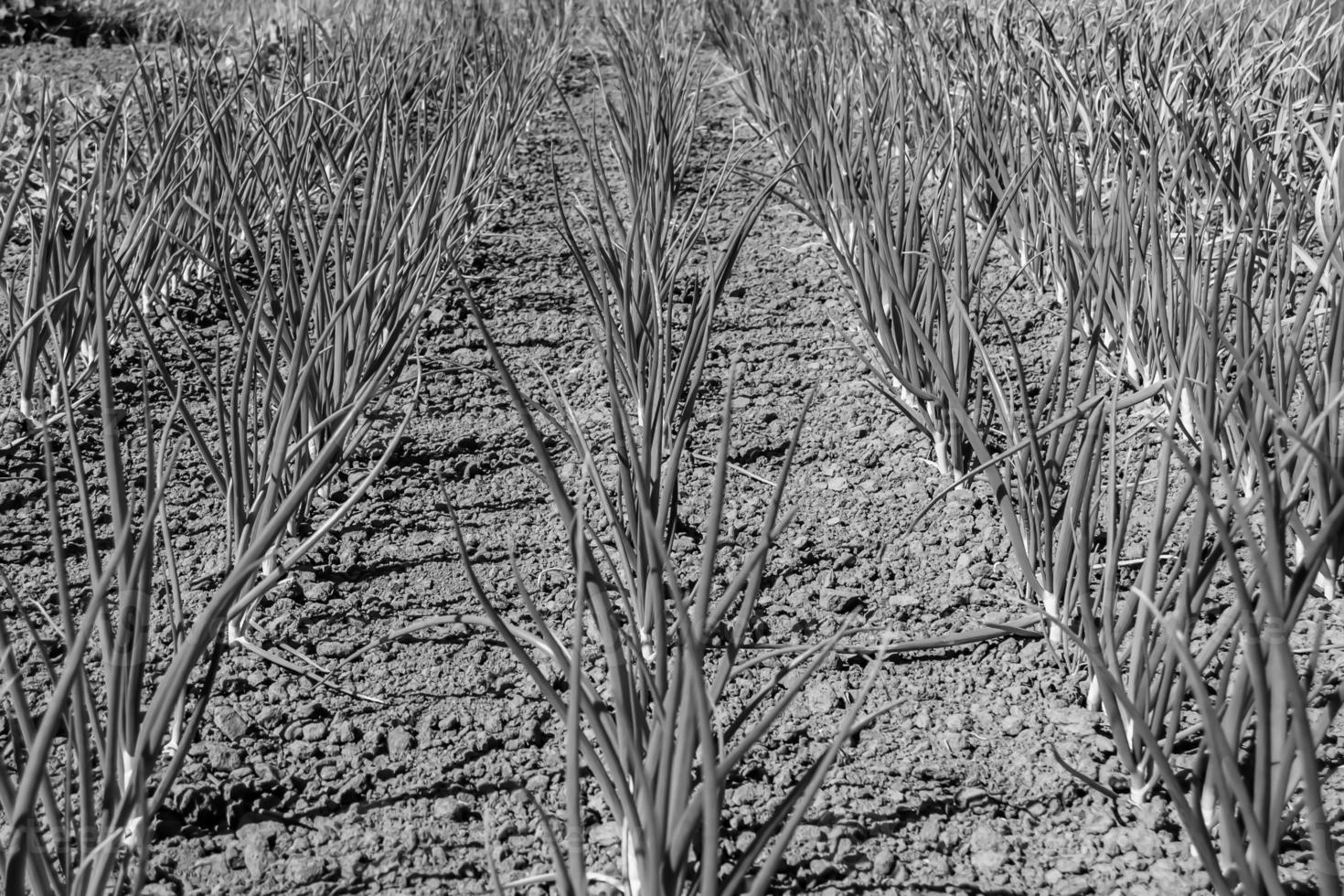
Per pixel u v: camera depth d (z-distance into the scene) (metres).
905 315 2.31
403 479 2.51
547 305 3.52
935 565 2.20
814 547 2.28
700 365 2.11
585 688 1.33
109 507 2.30
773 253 3.97
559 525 2.33
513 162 5.07
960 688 1.87
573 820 1.24
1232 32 3.97
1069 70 4.03
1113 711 1.55
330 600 2.07
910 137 4.00
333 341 2.34
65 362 2.54
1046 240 3.36
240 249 3.60
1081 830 1.57
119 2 8.14
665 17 7.48
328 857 1.52
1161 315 2.51
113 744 1.31
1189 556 1.51
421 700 1.82
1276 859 1.32
